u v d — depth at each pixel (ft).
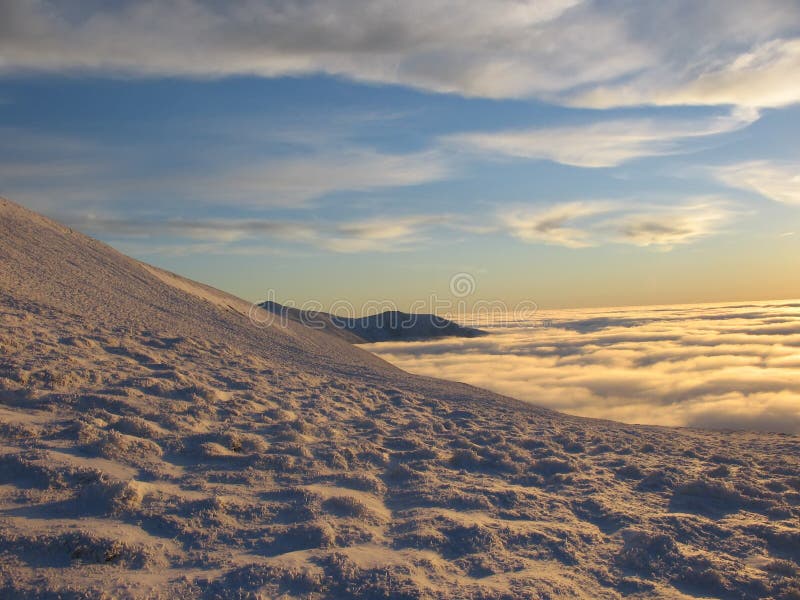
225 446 29.01
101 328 62.95
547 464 31.81
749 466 33.76
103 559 16.01
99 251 144.05
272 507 21.38
